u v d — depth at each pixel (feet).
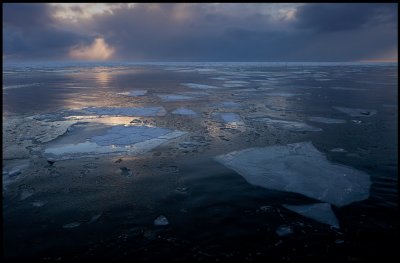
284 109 45.14
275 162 23.73
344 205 17.38
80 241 14.26
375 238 14.29
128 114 41.81
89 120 37.88
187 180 20.75
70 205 17.58
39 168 22.80
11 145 28.02
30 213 16.72
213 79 97.66
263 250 13.56
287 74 120.78
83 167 23.02
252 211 16.81
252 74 121.80
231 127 34.86
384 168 22.48
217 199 18.17
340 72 133.28
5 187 19.74
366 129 33.37
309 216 16.25
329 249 13.57
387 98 54.13
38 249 13.66
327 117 39.75
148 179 20.97
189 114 41.91
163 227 15.37
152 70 158.30
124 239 14.42
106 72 140.77
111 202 17.93
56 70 157.48
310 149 26.63
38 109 45.32
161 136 30.81
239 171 22.15
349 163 23.54
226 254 13.32
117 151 26.40
